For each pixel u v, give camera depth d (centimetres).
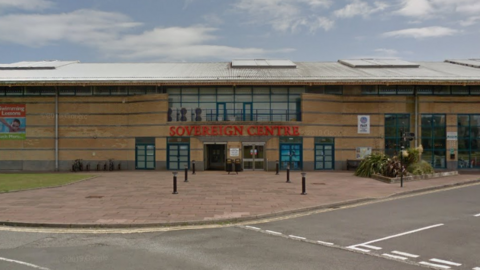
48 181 2378
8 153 3384
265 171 3136
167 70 3675
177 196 1797
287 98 3319
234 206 1538
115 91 3338
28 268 819
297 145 3219
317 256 905
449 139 3306
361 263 852
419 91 3312
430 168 2650
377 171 2670
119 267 825
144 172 3084
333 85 3297
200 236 1105
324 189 2050
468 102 3322
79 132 3353
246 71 3572
